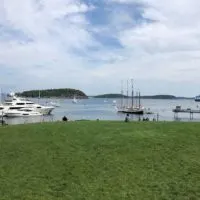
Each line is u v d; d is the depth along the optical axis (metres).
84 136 27.66
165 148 23.28
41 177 17.77
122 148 23.55
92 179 17.31
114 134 28.20
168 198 14.61
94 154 22.19
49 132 29.59
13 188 16.08
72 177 17.69
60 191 15.66
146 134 27.95
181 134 27.62
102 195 15.05
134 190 15.63
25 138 27.61
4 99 117.81
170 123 34.38
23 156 22.08
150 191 15.48
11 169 19.23
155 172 18.25
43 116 104.75
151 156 21.41
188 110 119.62
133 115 125.44
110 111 154.38
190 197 14.67
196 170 18.44
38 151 23.28
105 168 19.14
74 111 153.38
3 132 30.47
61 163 20.28
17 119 95.88
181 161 20.17
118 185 16.34
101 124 34.16
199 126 31.50
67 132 29.42
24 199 14.65
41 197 14.88
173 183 16.48
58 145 24.88
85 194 15.21
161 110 161.38
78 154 22.28
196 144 24.23
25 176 17.95
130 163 20.03
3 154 22.75
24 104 102.19
